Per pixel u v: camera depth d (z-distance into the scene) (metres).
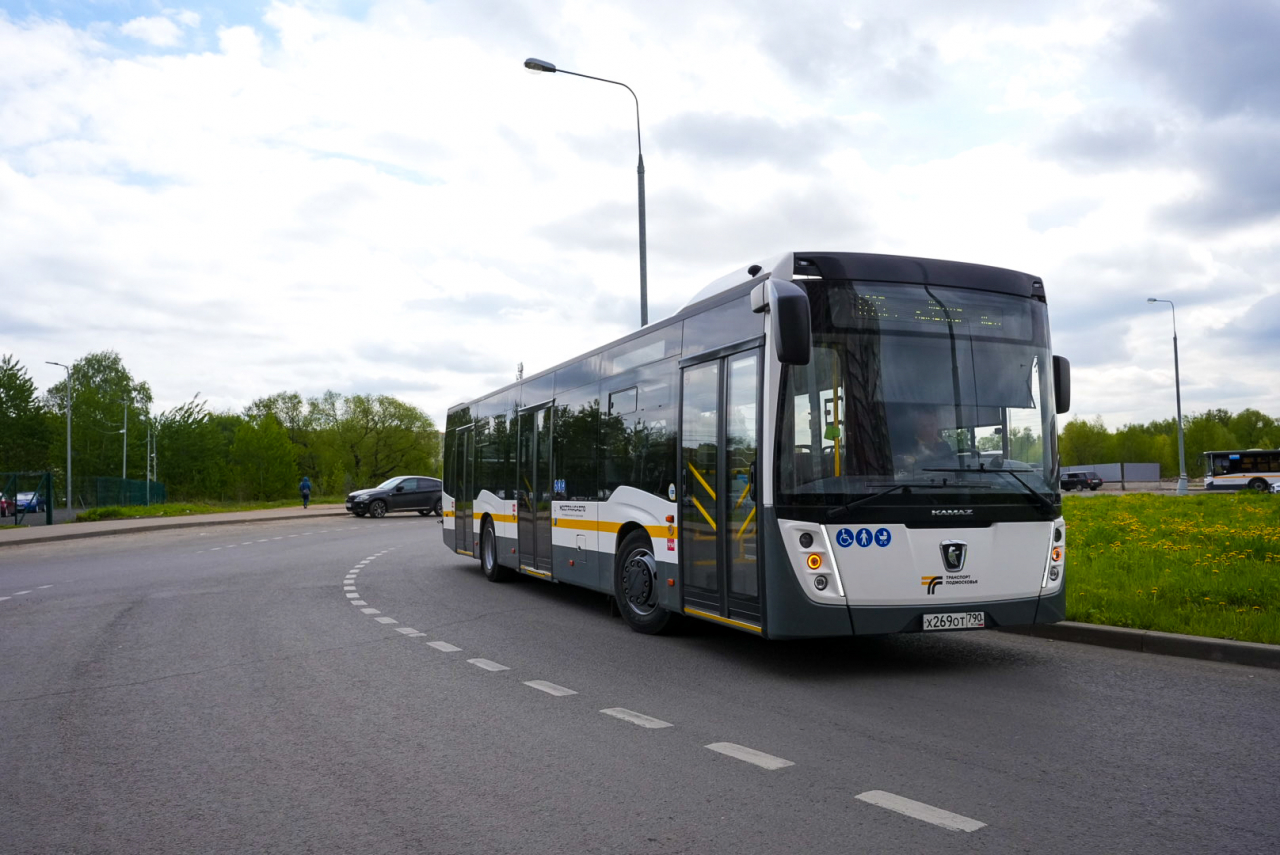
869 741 5.77
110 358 107.62
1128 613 9.21
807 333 7.15
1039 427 7.99
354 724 6.41
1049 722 6.16
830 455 7.43
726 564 8.40
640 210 20.45
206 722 6.55
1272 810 4.45
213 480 82.06
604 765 5.37
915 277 7.86
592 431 11.75
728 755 5.52
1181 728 5.94
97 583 16.44
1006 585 7.65
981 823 4.33
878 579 7.34
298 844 4.27
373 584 15.64
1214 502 29.95
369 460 98.62
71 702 7.25
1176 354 52.91
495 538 15.79
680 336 9.51
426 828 4.43
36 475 38.56
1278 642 7.89
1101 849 4.01
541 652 9.16
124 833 4.46
